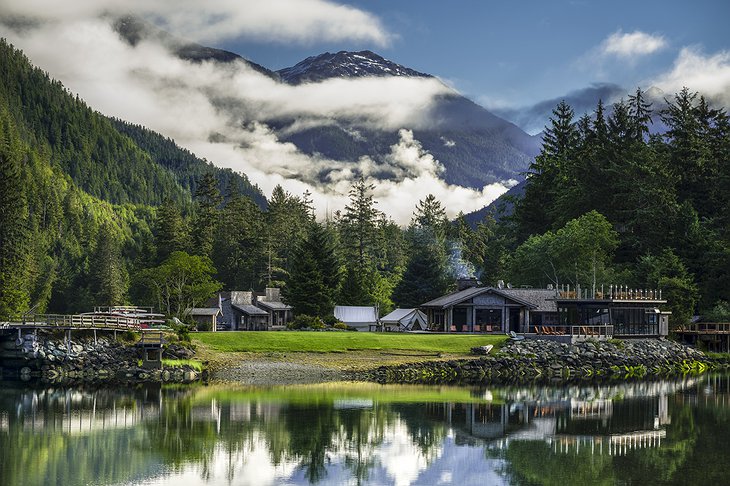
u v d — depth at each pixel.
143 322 96.81
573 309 113.56
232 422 58.41
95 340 87.19
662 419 62.66
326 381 82.56
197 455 48.47
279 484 42.88
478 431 57.03
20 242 150.50
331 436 54.25
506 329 116.06
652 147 170.38
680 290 123.75
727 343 119.81
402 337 104.06
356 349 98.19
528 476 45.03
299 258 141.12
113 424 57.19
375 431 56.28
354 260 193.75
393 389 77.56
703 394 77.75
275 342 98.56
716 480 44.38
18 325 83.88
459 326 116.56
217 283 136.25
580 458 49.47
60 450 49.25
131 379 82.81
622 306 112.75
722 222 147.38
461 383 84.31
